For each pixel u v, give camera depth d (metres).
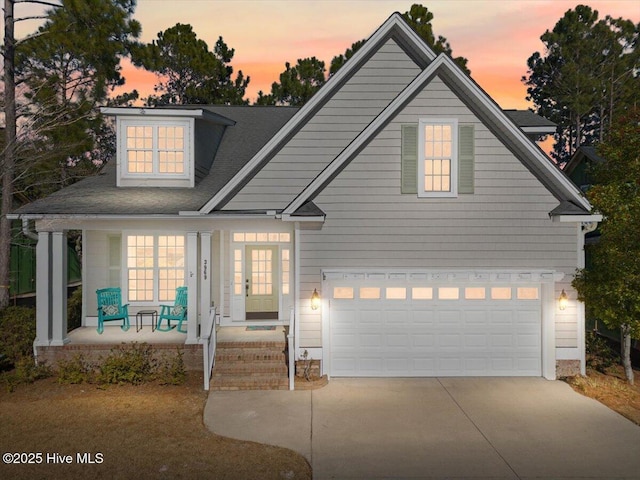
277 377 12.30
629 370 12.49
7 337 13.92
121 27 21.56
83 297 15.88
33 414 10.25
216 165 16.80
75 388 11.84
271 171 13.77
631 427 9.85
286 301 15.70
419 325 13.06
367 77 13.87
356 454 8.62
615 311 11.55
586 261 18.61
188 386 12.09
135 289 16.00
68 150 19.73
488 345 13.07
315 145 13.81
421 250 12.88
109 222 13.32
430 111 12.82
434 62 12.32
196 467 8.04
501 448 8.90
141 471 7.88
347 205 12.85
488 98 12.38
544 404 11.08
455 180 12.81
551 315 12.86
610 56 40.47
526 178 12.83
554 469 8.16
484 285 13.06
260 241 15.75
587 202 12.51
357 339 13.02
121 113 15.20
